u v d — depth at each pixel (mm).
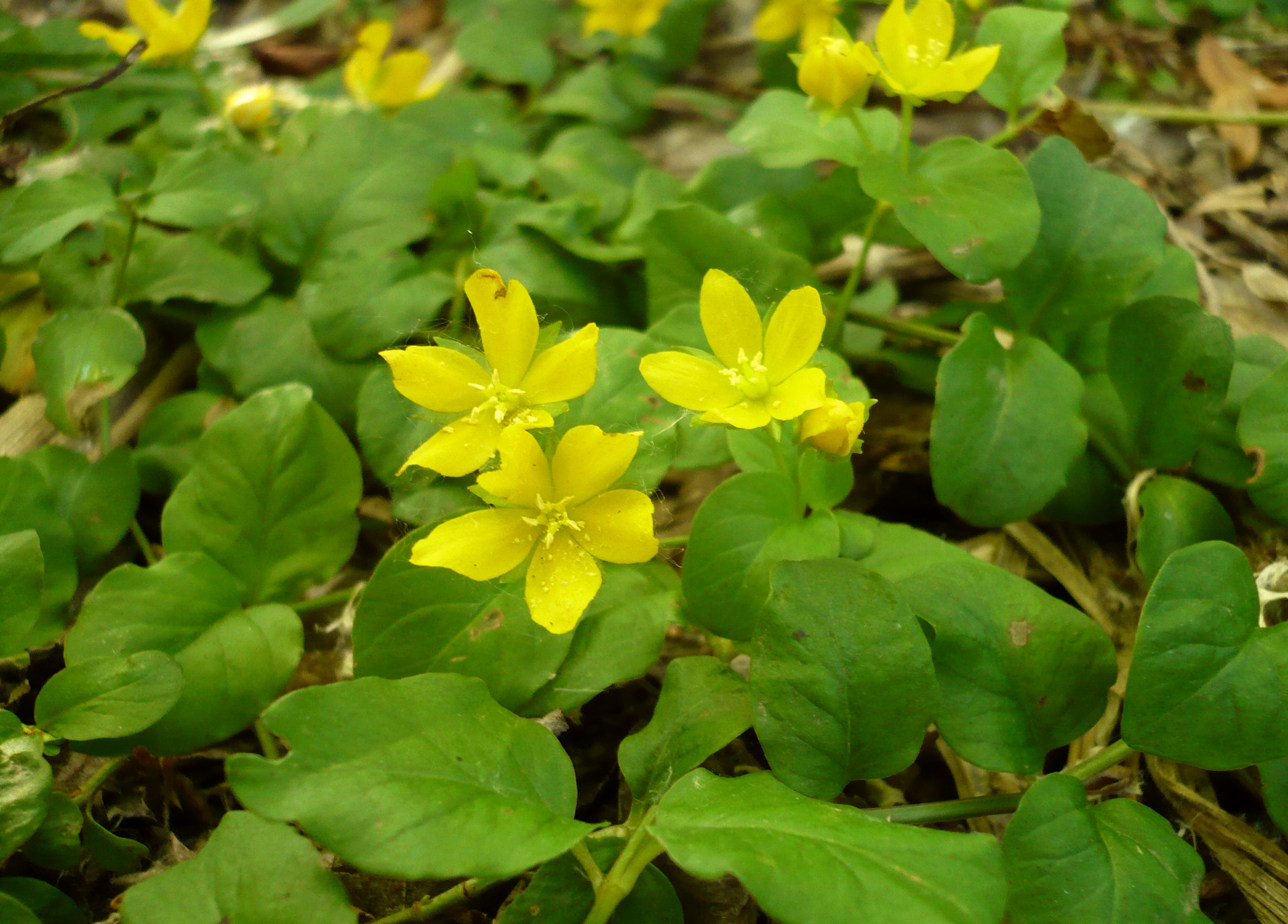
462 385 114
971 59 133
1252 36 238
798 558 123
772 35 200
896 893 93
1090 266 145
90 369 147
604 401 131
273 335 162
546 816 104
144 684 115
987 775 137
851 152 158
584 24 251
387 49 264
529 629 123
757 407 117
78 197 147
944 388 134
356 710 105
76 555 143
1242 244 190
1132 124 214
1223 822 126
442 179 169
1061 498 152
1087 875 104
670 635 151
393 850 97
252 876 105
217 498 135
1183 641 109
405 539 122
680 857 95
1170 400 140
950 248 133
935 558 126
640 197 183
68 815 117
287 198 168
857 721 108
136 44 168
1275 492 127
